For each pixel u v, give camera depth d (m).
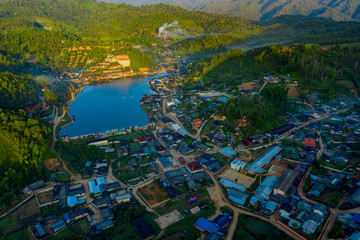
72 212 99.31
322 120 170.50
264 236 80.94
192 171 123.12
